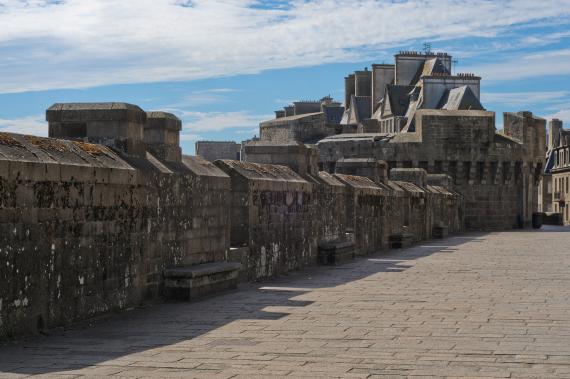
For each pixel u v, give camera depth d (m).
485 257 30.23
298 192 23.84
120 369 9.07
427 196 47.59
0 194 10.67
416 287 18.56
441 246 39.09
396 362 9.45
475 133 69.69
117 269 13.88
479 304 15.22
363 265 25.81
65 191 12.27
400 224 39.75
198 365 9.30
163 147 16.59
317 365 9.28
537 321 12.90
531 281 20.06
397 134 70.75
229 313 13.93
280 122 83.88
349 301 15.70
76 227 12.59
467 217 69.94
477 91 98.69
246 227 19.81
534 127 73.88
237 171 19.80
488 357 9.74
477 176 70.19
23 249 11.20
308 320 13.06
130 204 14.31
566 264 26.25
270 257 21.33
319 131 83.38
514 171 71.25
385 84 110.62
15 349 10.38
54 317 12.01
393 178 49.47
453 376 8.64
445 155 69.25
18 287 11.09
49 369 9.08
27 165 11.28
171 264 16.06
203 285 16.22
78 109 15.09
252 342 10.92
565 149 107.38
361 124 83.62
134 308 14.43
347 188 30.55
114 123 15.06
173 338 11.30
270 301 15.61
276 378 8.57
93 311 13.08
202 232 17.50
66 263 12.30
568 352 10.07
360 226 31.61
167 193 15.86
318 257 26.08
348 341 10.98
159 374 8.80
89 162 13.13
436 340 11.04
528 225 72.56
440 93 97.56
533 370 8.95
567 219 105.00
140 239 14.70
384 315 13.65
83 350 10.32
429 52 109.62
